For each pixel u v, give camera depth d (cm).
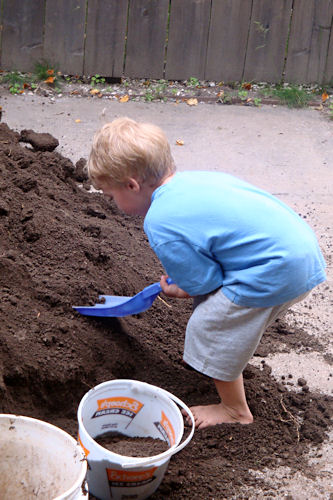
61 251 354
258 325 275
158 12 772
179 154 627
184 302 389
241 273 267
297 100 780
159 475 256
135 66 801
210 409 308
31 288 321
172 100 769
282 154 651
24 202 380
